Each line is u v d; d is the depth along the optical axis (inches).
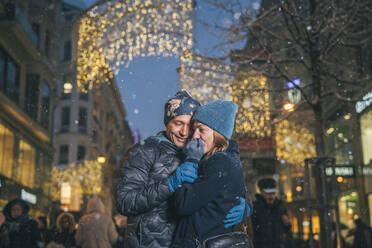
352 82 354.0
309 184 259.8
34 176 930.1
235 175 85.0
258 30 387.2
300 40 350.3
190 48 392.2
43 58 944.9
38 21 941.2
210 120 88.4
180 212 82.8
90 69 491.8
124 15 466.6
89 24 491.2
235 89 367.2
